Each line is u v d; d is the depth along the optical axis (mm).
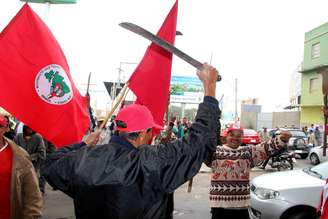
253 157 4961
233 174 4852
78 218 2389
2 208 3695
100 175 2266
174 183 2299
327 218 3775
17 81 3771
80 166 2328
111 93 15531
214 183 4887
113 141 2438
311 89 39375
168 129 5480
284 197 6551
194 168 2328
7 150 3742
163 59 4082
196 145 2330
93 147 2432
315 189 6512
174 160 2303
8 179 3688
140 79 4082
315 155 19078
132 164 2289
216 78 2492
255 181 7297
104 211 2248
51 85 3846
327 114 4824
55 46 3965
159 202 2332
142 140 2463
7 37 3781
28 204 3768
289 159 15938
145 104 4094
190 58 2537
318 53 38375
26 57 3816
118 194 2232
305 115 40094
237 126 4953
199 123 2377
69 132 3863
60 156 2502
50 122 3807
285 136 4906
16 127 10242
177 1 4188
